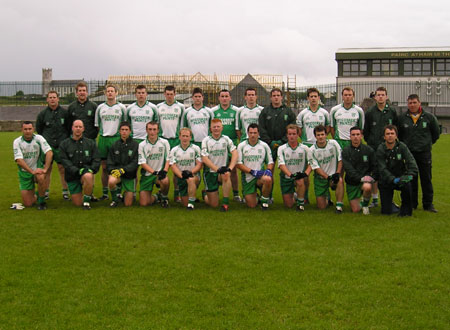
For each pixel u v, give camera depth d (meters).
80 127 8.59
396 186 7.89
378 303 4.59
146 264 5.58
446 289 4.88
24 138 8.60
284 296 4.73
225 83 32.22
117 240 6.50
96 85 32.00
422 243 6.33
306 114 9.64
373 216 7.94
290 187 8.70
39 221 7.52
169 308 4.50
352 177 8.19
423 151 8.23
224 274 5.27
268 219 7.72
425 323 4.21
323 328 4.13
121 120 9.79
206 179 8.77
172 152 8.77
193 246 6.23
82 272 5.35
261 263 5.60
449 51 34.16
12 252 6.00
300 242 6.39
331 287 4.93
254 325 4.19
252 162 8.72
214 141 8.73
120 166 8.75
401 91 31.55
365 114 9.02
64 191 9.54
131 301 4.64
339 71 35.78
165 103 9.99
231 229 7.07
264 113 9.55
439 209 8.44
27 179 8.59
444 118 28.16
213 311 4.43
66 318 4.32
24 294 4.80
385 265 5.52
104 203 9.10
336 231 6.94
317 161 8.60
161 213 8.14
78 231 6.93
